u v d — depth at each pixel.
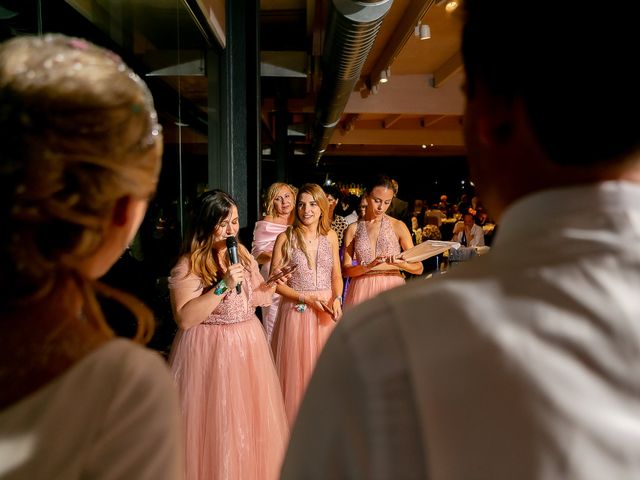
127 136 0.50
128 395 0.50
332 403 0.44
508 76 0.45
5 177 0.45
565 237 0.43
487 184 0.51
